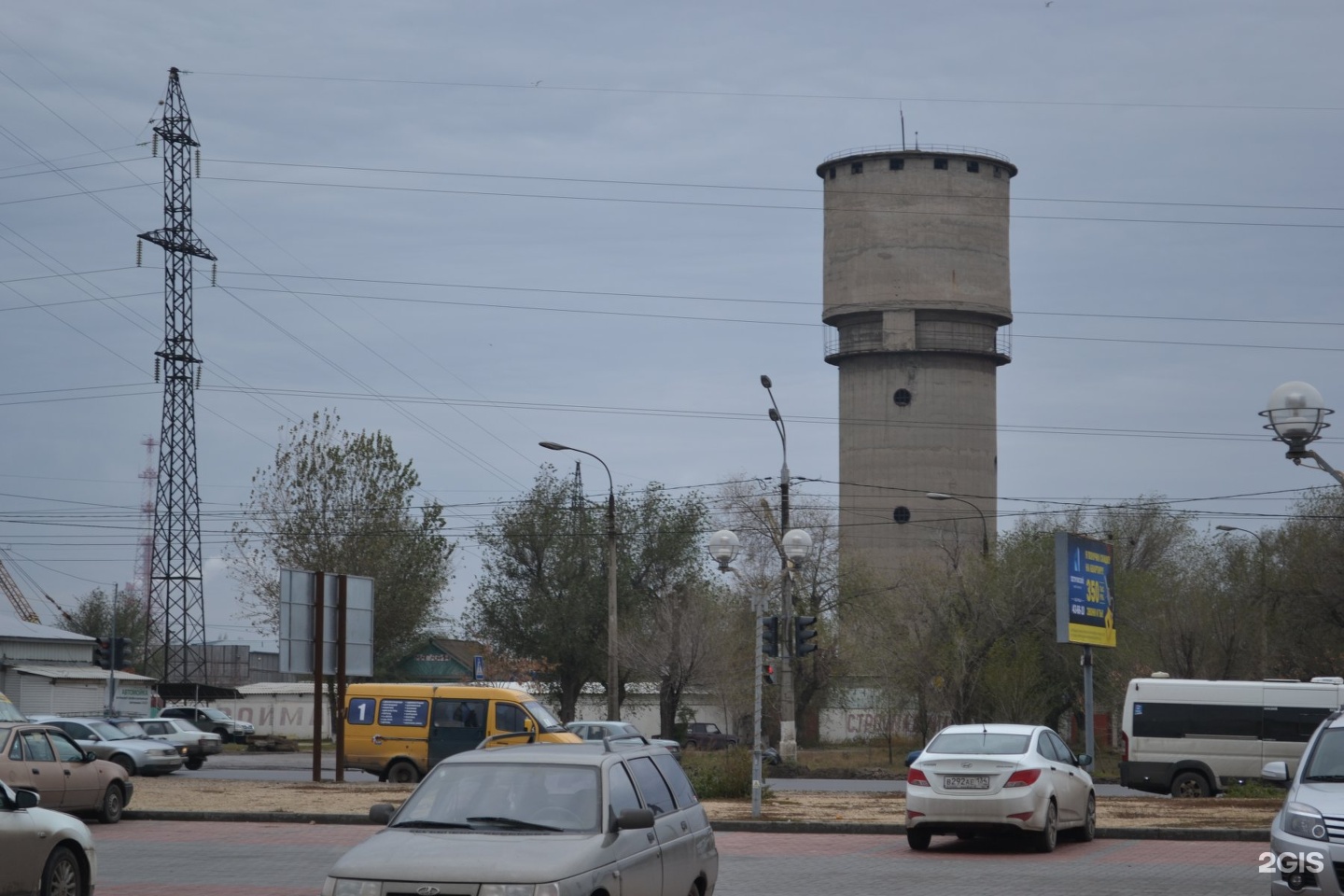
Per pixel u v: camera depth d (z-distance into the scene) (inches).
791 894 606.2
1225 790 1223.5
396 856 382.6
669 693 2469.2
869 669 2289.6
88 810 949.2
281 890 623.8
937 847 807.7
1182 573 2549.2
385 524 2731.3
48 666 2561.5
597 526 2610.7
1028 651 2033.7
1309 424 768.9
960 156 2997.0
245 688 3014.3
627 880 410.9
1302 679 2313.0
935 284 2950.3
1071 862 724.7
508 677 2630.4
